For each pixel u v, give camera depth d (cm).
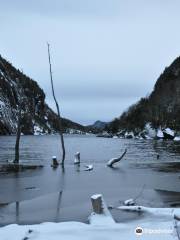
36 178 2645
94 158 4697
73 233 1059
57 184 2334
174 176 2755
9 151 6009
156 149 6919
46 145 8488
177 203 1670
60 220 1355
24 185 2298
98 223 1180
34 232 1073
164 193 1962
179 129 13975
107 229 1089
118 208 1434
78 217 1398
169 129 14112
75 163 3778
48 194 1956
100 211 1262
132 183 2378
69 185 2294
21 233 1070
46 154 5378
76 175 2830
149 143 10112
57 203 1697
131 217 1303
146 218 1274
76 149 6919
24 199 1805
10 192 2022
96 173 2958
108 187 2200
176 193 1964
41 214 1458
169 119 14788
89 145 8762
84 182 2433
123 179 2583
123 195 1898
